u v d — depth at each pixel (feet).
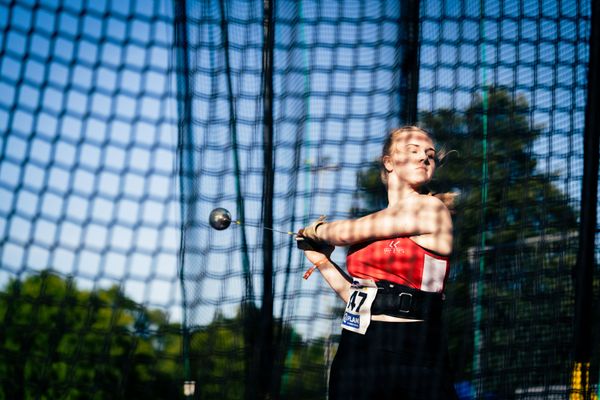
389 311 9.89
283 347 16.44
